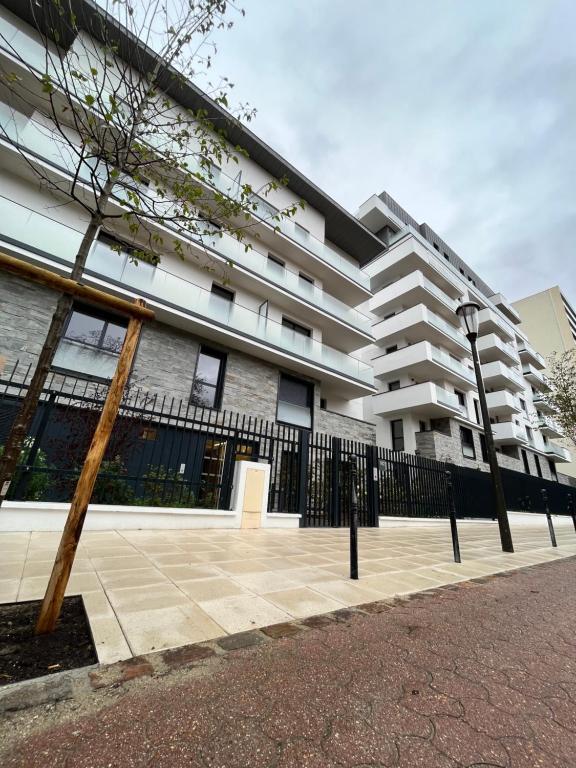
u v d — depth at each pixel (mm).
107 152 2908
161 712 1351
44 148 8961
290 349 12867
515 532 10984
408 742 1298
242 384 11641
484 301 28219
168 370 9992
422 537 7727
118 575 3072
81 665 1646
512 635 2438
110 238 9961
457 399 19406
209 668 1690
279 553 4594
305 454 7988
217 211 3600
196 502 6590
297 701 1494
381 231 23375
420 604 2945
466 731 1385
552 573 4742
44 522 4703
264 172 14617
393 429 19172
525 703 1611
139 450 7293
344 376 14422
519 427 25359
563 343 41688
